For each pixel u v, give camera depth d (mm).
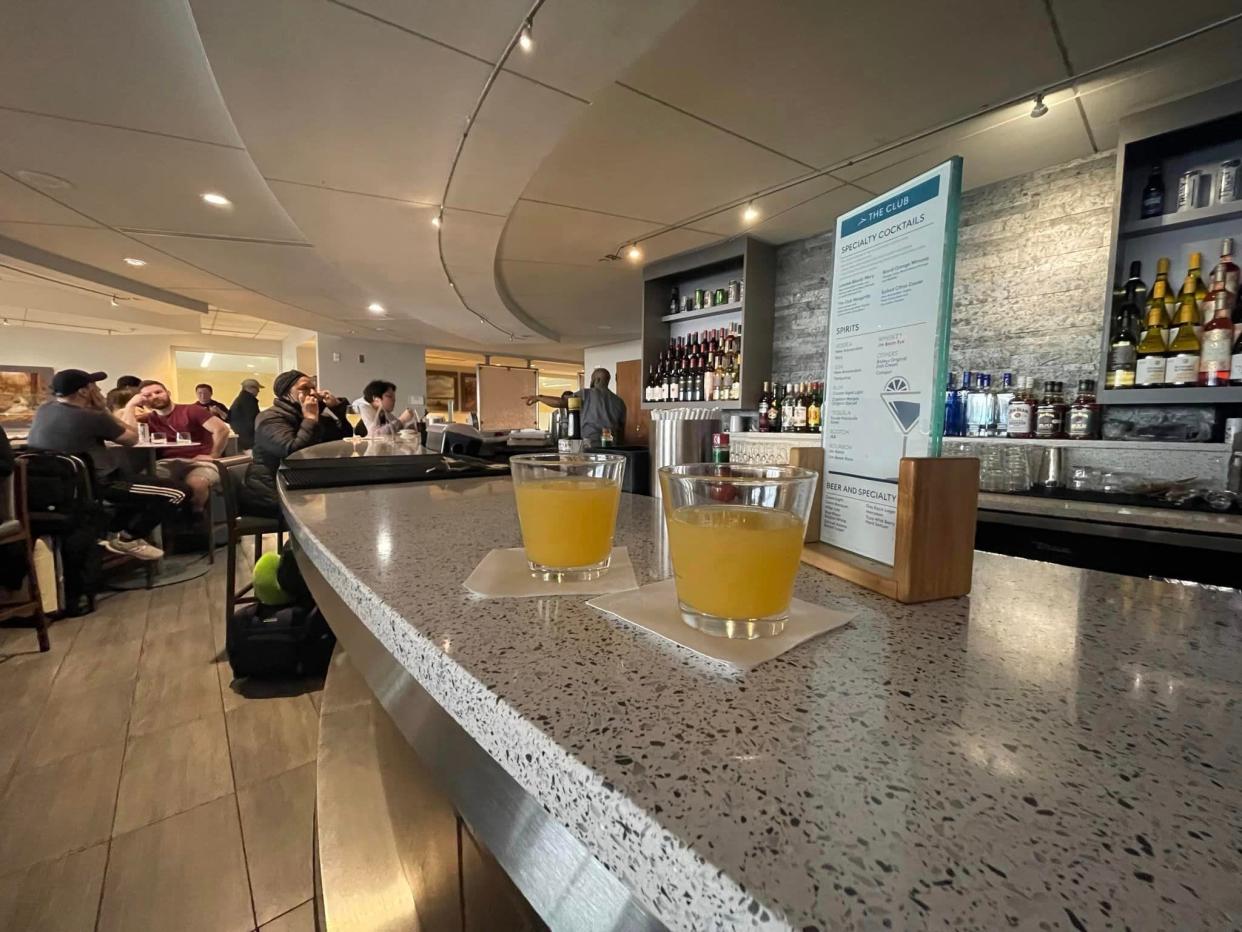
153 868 1183
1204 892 178
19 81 1932
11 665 2150
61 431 3119
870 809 217
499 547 653
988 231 2395
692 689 315
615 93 1878
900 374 515
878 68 1722
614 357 8344
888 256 525
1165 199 1884
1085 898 176
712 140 2176
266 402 11570
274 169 2342
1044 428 2057
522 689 312
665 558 629
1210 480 1689
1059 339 2197
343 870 617
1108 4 1438
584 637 388
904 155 2271
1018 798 224
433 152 2180
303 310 6043
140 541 3156
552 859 274
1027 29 1535
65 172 2660
